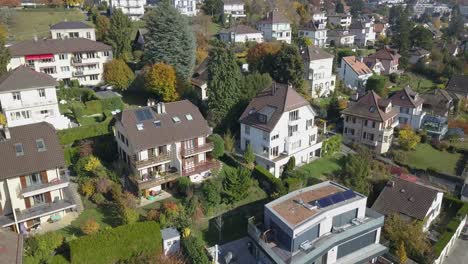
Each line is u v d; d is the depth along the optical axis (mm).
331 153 67500
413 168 68000
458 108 95938
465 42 160500
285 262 36219
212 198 45375
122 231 37000
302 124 60844
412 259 44219
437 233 48875
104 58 84375
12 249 30188
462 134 81562
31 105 59688
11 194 38750
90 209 43969
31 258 34500
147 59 78875
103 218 42406
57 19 127000
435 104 90500
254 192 51062
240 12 160625
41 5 137875
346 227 42000
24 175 39000
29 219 38812
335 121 82375
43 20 124688
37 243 35375
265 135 57188
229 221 45250
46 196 41000
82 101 73250
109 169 50406
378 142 72062
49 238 36062
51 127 44156
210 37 128250
